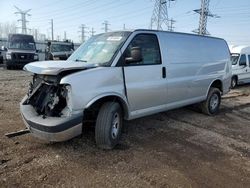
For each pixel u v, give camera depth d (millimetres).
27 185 3627
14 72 17688
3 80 13078
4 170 3953
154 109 5750
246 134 6379
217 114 8062
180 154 4926
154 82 5578
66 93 4328
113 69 4812
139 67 5254
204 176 4176
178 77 6273
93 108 4758
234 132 6465
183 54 6441
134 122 6617
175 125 6652
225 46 8266
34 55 19969
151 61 5578
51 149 4719
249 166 4633
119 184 3777
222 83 8086
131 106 5191
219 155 5004
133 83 5152
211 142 5652
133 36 5277
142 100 5379
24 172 3932
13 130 5531
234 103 9992
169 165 4449
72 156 4512
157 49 5738
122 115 5172
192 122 7023
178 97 6375
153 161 4547
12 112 6863
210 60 7477
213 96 7777
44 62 5000
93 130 5473
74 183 3734
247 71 15539
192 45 6812
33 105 4801
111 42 5293
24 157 4371
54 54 19734
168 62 5941
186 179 4039
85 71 4488
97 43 5535
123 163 4391
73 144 4957
